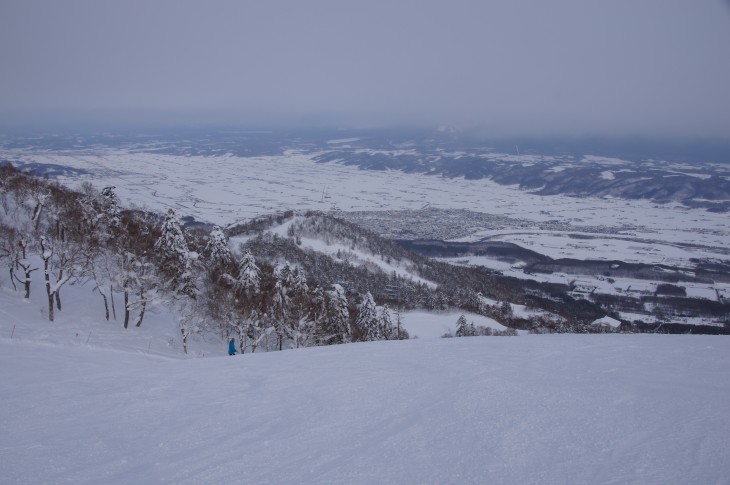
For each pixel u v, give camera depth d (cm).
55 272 5188
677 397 863
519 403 885
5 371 1538
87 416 980
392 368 1273
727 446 625
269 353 1791
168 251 5416
